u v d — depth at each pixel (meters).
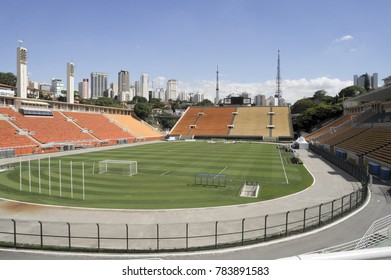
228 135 127.75
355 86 143.12
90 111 115.31
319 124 124.81
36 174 41.72
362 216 23.31
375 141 53.81
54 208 26.11
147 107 142.25
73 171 44.16
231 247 17.80
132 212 25.06
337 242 18.53
